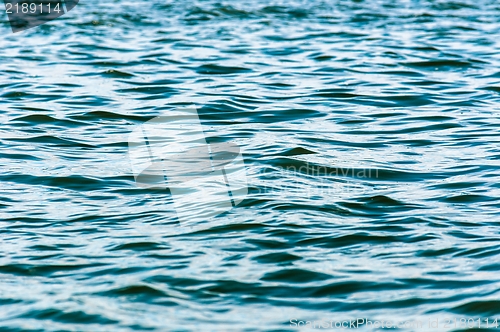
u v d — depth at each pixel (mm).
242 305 22969
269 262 25609
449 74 53625
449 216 29297
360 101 46938
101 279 24609
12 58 58656
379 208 30203
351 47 61812
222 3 81312
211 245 26953
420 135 40219
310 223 28688
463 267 25031
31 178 34000
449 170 34688
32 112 44719
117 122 43000
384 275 24594
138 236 27812
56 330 21719
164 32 67875
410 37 65625
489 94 48344
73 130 41562
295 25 70875
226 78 52531
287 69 54938
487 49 61000
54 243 27344
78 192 32375
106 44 63312
